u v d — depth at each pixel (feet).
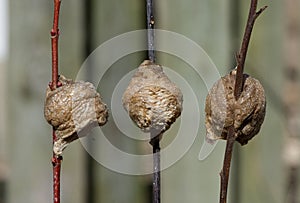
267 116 3.61
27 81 3.45
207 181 3.36
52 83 2.10
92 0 3.37
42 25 3.42
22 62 3.45
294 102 4.53
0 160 4.99
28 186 3.47
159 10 3.46
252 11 1.99
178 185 3.39
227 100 2.06
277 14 3.63
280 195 3.61
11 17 3.47
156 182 2.09
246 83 2.07
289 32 4.87
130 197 3.44
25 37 3.44
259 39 3.62
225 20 3.43
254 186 3.52
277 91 3.64
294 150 4.02
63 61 3.34
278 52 3.65
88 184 3.39
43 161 3.45
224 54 3.44
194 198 3.37
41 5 3.41
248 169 3.53
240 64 2.03
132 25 3.41
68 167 3.36
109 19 3.39
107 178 3.41
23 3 3.42
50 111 2.09
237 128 2.06
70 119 2.08
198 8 3.43
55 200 2.08
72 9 3.35
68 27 3.34
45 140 3.45
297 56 4.86
